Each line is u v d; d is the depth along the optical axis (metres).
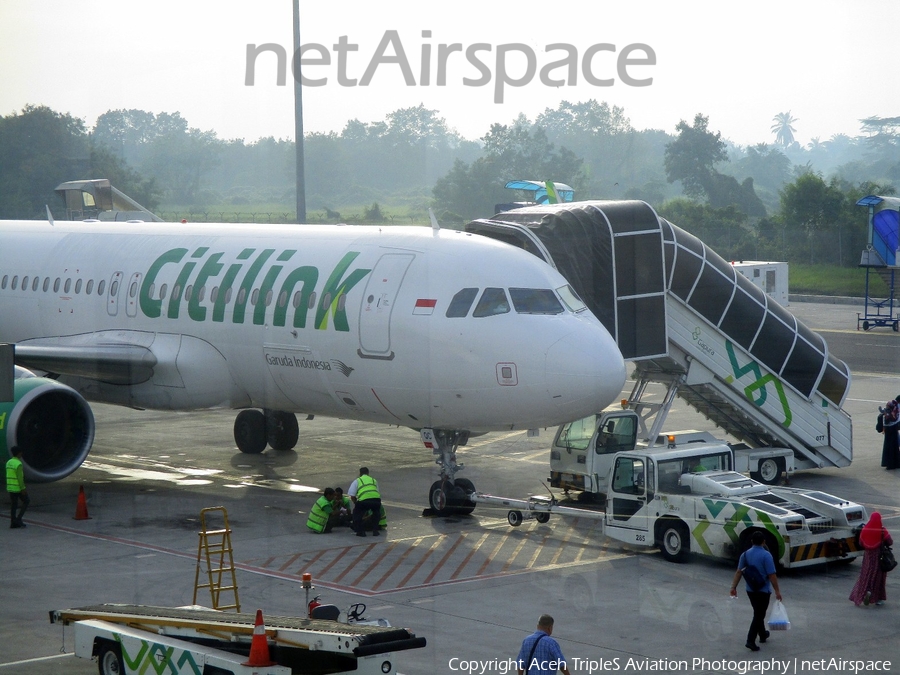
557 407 30.22
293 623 19.22
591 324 31.05
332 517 32.00
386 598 25.03
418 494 37.22
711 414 40.31
